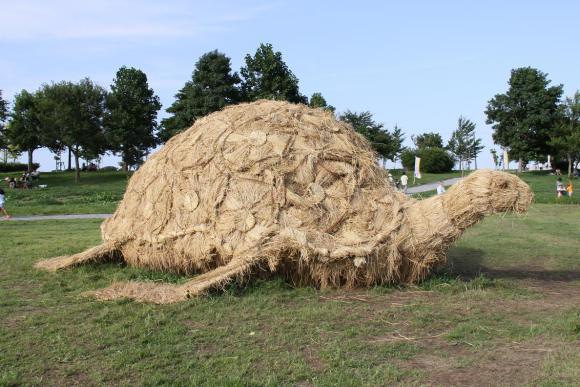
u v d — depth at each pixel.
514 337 5.53
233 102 44.88
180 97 47.78
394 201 7.73
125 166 62.97
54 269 8.79
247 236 7.27
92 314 6.32
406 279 7.66
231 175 7.72
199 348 5.24
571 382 4.37
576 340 5.41
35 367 4.77
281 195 7.45
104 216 20.97
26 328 5.84
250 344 5.34
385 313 6.36
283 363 4.84
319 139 8.09
